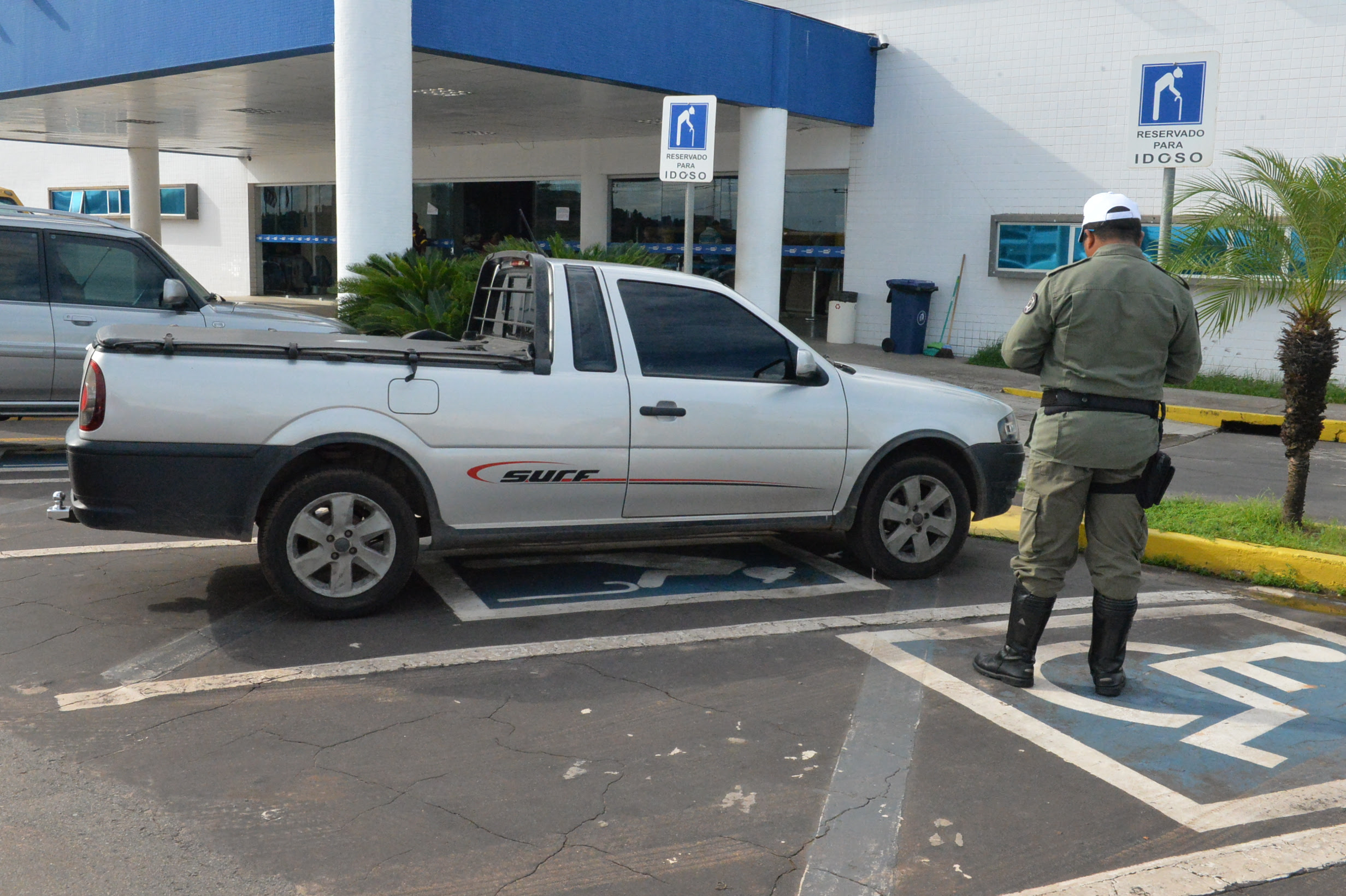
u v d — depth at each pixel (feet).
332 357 17.78
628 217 74.74
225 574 20.71
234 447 17.34
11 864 10.93
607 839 11.70
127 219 99.19
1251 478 33.78
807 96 58.85
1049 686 16.34
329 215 89.71
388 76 42.32
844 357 59.67
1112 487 15.67
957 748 14.12
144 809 12.07
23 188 107.04
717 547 23.91
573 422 18.90
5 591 19.31
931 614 19.62
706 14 53.01
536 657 16.88
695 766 13.44
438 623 18.29
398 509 18.24
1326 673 17.17
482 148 80.33
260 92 58.18
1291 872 11.43
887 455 21.40
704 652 17.33
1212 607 20.62
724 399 19.89
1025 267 59.16
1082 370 15.31
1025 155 58.85
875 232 64.54
